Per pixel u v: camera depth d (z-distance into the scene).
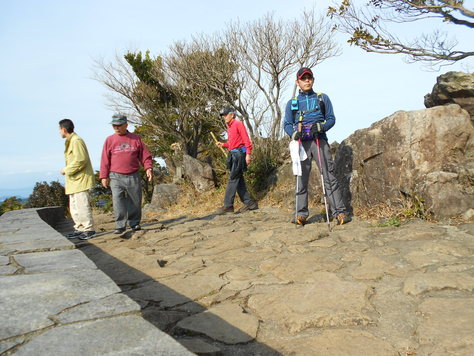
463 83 5.67
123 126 5.93
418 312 2.37
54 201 21.52
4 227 5.69
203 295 2.94
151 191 16.98
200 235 5.66
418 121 5.34
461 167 5.07
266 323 2.39
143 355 1.23
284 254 4.00
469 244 3.70
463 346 1.91
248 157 7.74
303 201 5.63
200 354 2.00
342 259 3.62
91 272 2.37
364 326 2.25
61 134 5.76
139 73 17.97
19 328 1.49
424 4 9.66
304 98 5.51
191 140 18.44
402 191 5.35
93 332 1.43
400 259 3.44
